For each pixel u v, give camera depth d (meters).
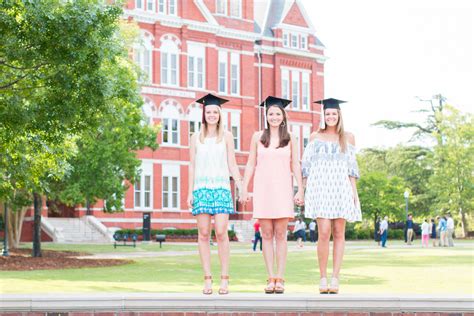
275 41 63.38
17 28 17.22
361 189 64.00
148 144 35.16
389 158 76.38
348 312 9.20
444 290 15.97
